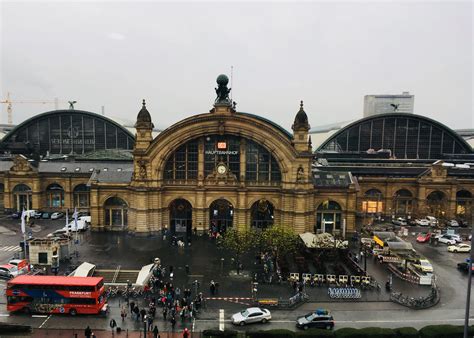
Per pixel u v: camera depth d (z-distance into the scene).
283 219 80.88
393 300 51.78
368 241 76.62
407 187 104.44
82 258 67.75
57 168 104.75
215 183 82.25
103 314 46.91
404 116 122.75
